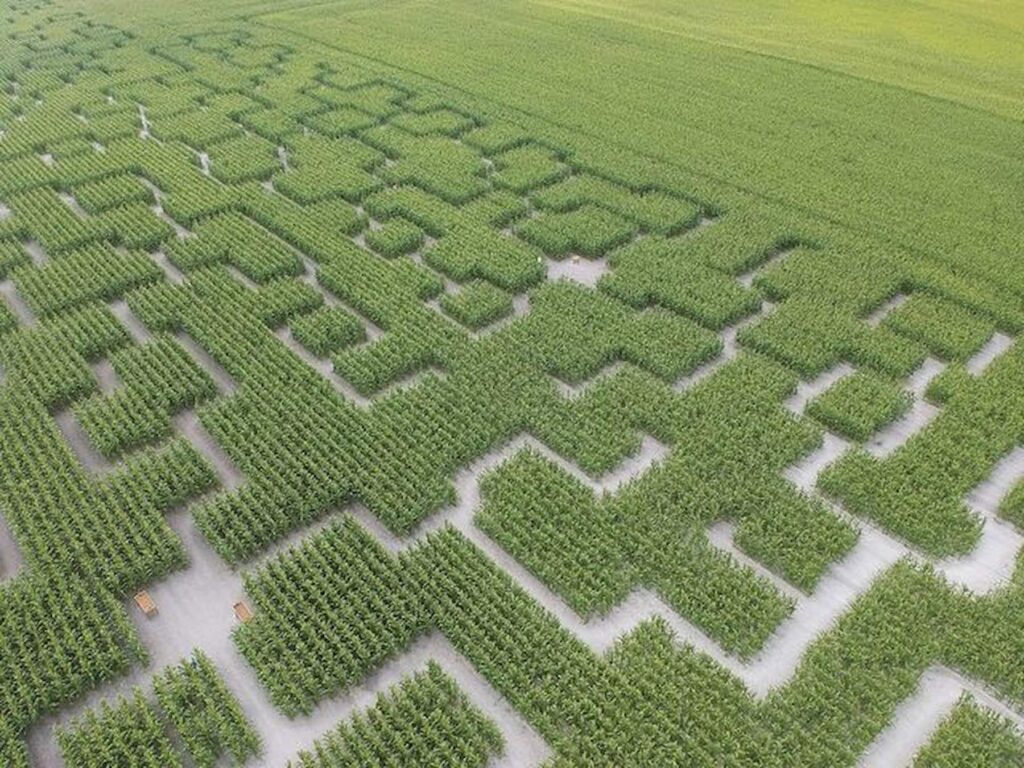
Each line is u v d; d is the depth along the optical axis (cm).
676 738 1992
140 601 2311
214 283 3619
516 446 2852
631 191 4384
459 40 6581
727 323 3416
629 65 6038
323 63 6109
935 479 2608
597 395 2973
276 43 6550
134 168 4625
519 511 2527
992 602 2245
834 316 3341
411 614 2259
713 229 3972
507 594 2281
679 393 3006
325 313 3425
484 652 2152
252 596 2308
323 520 2606
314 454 2742
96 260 3762
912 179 4403
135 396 2980
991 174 4434
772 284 3547
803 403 3022
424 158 4638
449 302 3456
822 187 4331
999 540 2494
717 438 2783
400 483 2628
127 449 2844
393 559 2402
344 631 2195
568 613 2308
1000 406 2880
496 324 3431
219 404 2953
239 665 2192
